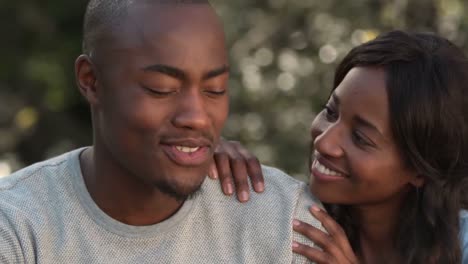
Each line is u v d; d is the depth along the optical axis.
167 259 2.13
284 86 4.76
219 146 2.41
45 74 7.07
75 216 2.13
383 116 2.23
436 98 2.26
